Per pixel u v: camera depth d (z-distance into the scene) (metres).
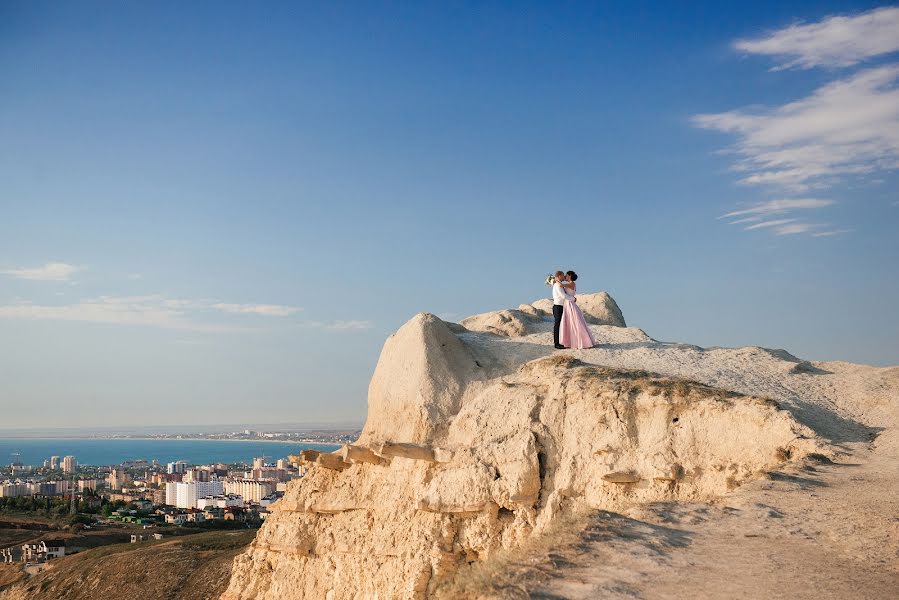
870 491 15.20
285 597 24.86
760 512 14.48
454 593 12.56
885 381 22.78
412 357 24.86
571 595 10.95
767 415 18.95
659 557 12.43
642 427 20.39
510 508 20.50
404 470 22.69
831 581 11.05
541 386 22.75
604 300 32.44
